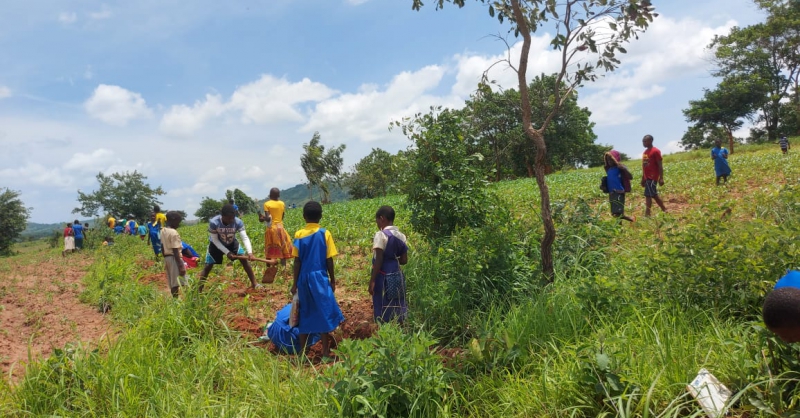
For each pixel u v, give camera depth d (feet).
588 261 20.93
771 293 8.37
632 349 12.24
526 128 18.84
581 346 11.62
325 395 12.19
